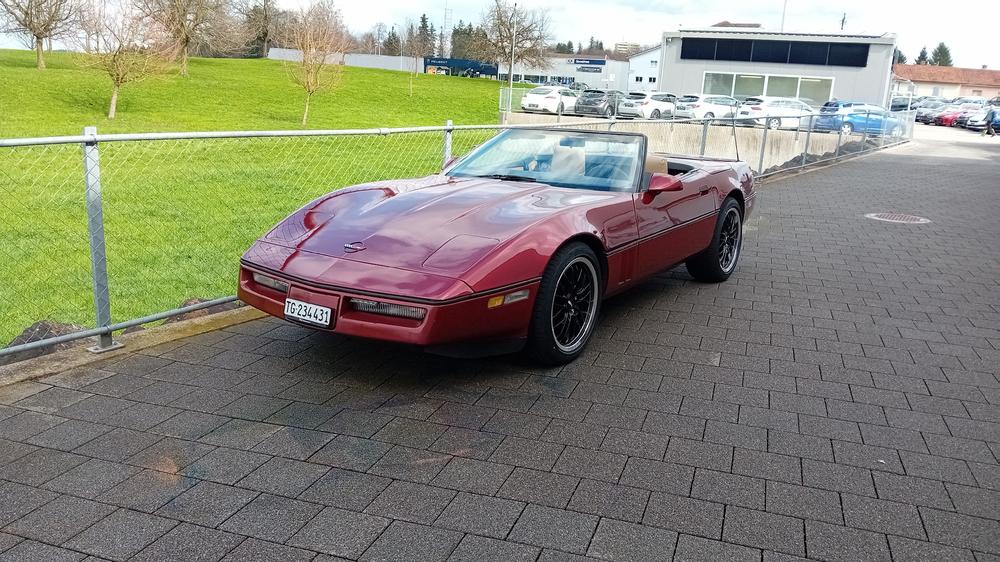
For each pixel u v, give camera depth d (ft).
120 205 32.30
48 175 39.42
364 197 14.29
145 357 13.17
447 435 10.47
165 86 118.42
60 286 22.18
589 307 13.92
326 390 11.94
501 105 109.09
